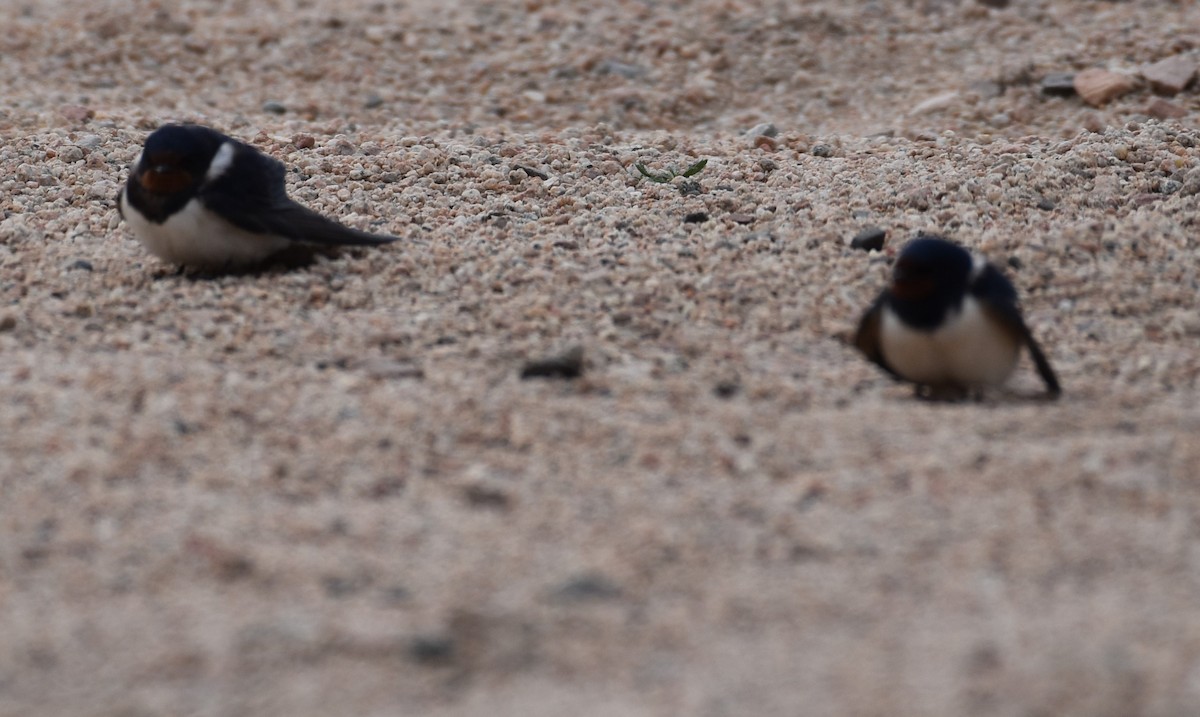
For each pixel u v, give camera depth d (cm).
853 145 1842
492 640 778
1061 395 1134
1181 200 1529
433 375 1152
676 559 859
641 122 2108
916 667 745
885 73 2280
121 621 799
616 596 818
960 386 1149
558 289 1341
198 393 1101
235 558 857
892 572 839
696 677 742
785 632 780
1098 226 1458
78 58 2308
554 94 2195
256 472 984
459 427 1047
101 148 1759
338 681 744
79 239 1499
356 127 1994
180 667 756
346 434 1035
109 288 1372
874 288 1352
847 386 1152
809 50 2338
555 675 748
